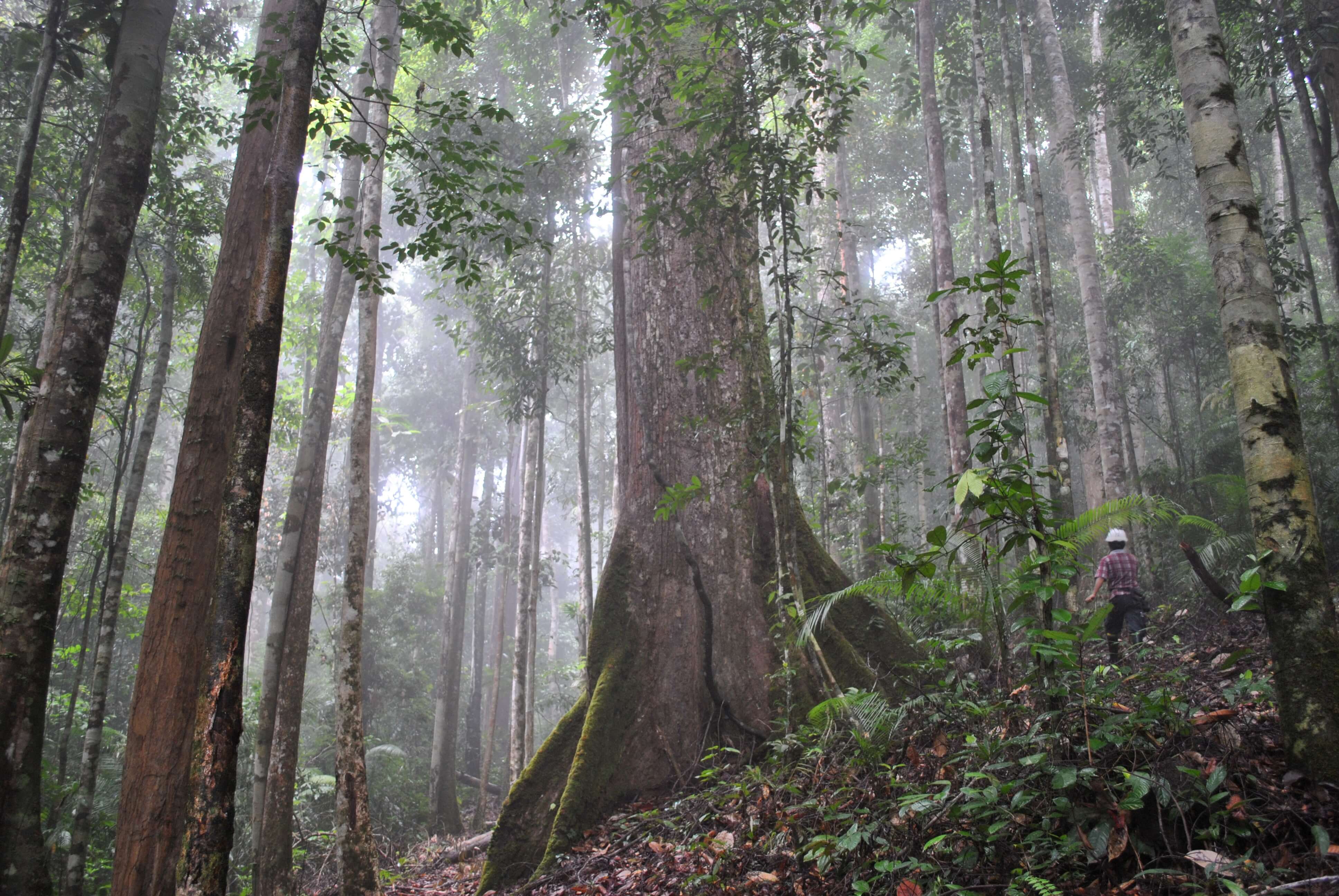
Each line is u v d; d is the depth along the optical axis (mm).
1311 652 3340
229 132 9461
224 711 3062
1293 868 2896
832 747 5180
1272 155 20641
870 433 19859
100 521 12969
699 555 7957
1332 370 10344
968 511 4012
